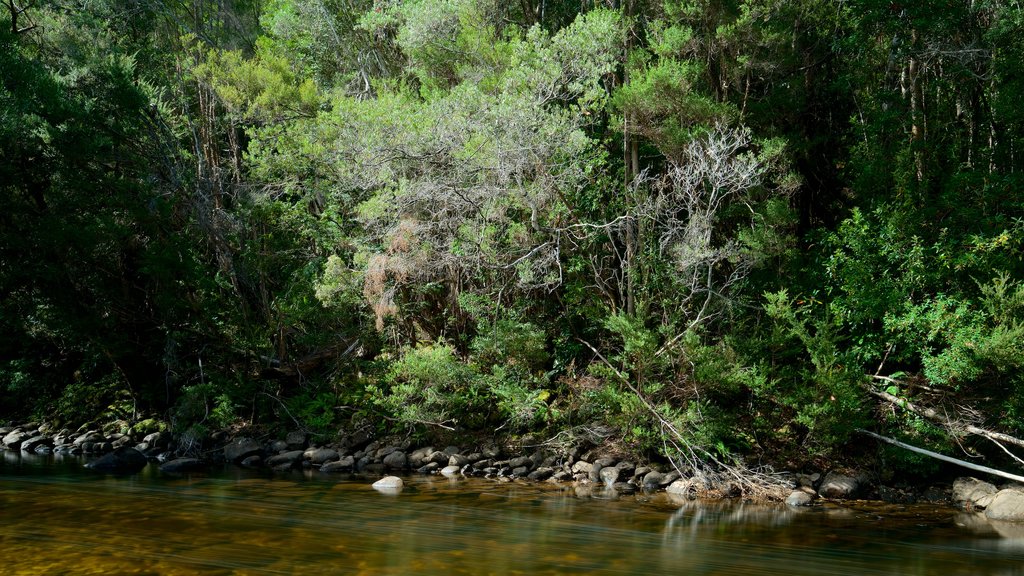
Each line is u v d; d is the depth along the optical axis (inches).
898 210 457.4
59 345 648.4
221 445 534.9
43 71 545.6
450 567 244.8
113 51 622.2
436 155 481.7
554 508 351.6
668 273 462.9
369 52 693.3
